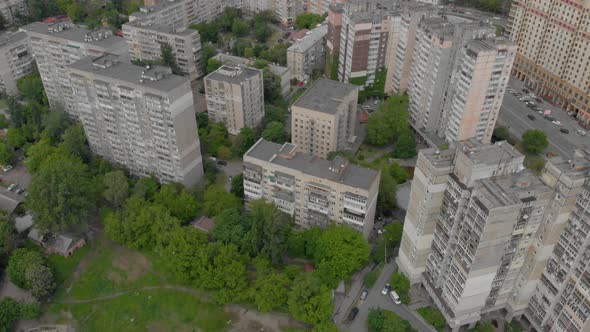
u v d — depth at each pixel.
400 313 184.12
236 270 187.50
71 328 187.38
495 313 183.38
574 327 153.25
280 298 181.12
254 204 199.50
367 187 190.75
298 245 198.75
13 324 188.25
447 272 172.00
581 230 145.12
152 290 198.00
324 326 170.88
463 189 152.25
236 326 183.25
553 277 159.62
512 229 149.25
